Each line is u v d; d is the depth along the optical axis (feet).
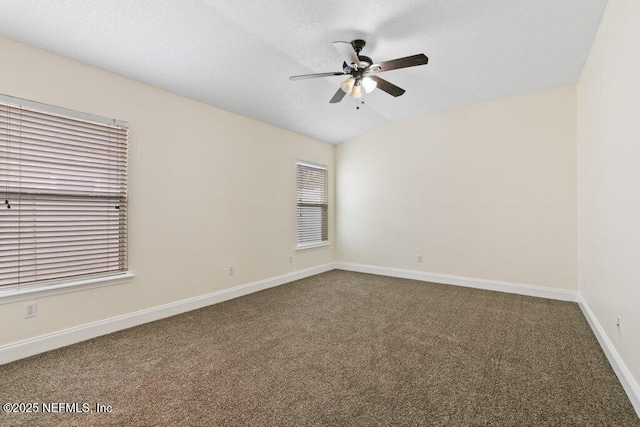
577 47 9.21
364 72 8.70
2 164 7.23
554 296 12.26
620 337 6.55
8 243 7.34
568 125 12.00
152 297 9.98
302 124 15.03
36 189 7.71
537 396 5.85
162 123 10.28
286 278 15.20
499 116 13.41
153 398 5.81
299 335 8.81
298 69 10.33
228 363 7.16
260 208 13.94
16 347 7.27
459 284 14.51
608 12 7.34
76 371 6.78
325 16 7.80
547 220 12.42
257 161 13.82
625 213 6.33
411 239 15.94
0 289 7.22
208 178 11.72
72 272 8.32
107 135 8.96
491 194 13.64
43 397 5.83
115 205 9.15
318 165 17.61
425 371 6.79
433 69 10.77
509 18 7.93
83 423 5.11
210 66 9.54
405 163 16.05
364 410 5.46
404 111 15.02
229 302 12.01
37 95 7.64
